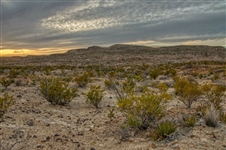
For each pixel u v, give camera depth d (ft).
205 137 19.04
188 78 71.67
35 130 22.58
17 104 35.99
